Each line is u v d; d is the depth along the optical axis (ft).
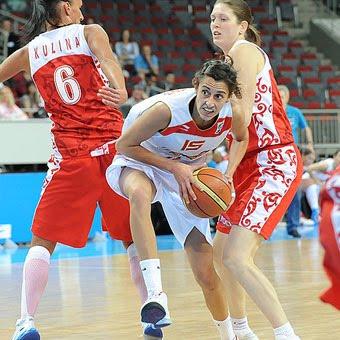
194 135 24.67
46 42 28.02
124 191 25.73
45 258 27.66
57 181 27.89
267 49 123.54
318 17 135.03
